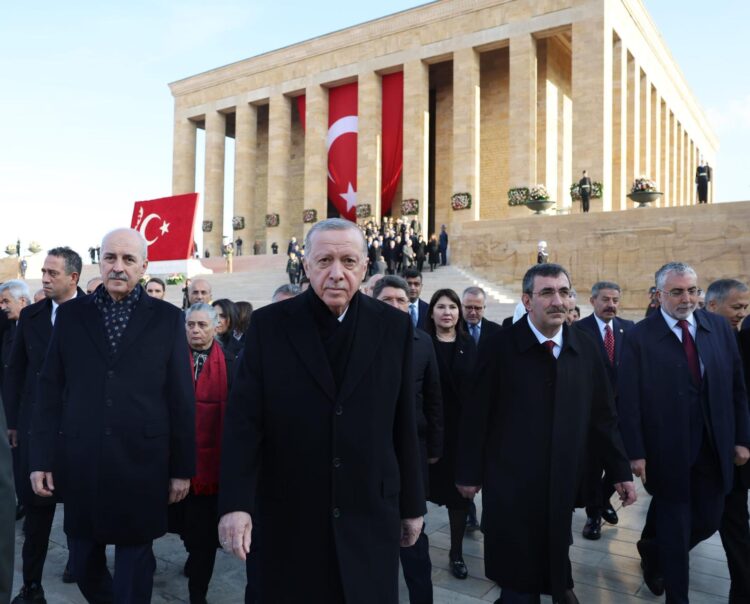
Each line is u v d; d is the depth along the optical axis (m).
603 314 6.02
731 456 3.87
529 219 21.89
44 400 3.49
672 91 39.50
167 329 3.63
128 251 3.52
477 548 5.10
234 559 4.93
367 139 33.91
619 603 4.07
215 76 40.19
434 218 35.69
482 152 33.72
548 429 3.35
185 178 41.38
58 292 4.56
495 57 33.53
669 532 3.83
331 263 2.45
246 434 2.46
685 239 18.78
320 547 2.38
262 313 2.62
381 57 33.59
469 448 3.51
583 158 27.58
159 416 3.49
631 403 4.06
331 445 2.41
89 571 3.38
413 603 3.76
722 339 4.07
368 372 2.50
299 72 36.66
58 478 3.39
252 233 38.69
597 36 27.58
